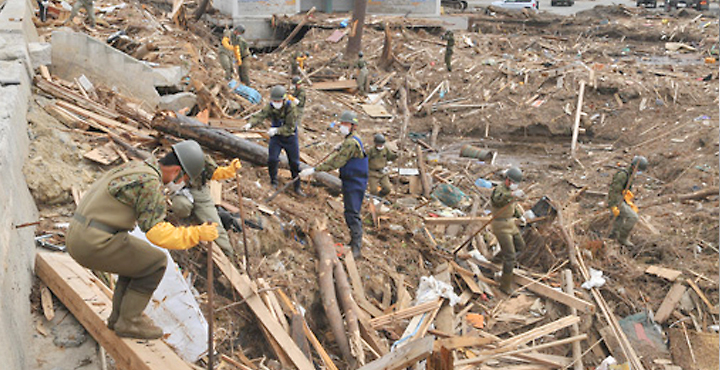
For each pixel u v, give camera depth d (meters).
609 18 29.64
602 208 11.91
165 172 3.79
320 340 6.66
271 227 7.47
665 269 9.15
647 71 19.47
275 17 24.31
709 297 8.70
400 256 8.69
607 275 9.10
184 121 8.52
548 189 13.45
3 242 4.07
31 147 6.65
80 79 9.46
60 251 5.38
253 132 10.64
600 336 7.99
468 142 16.36
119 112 9.09
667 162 14.03
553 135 16.58
